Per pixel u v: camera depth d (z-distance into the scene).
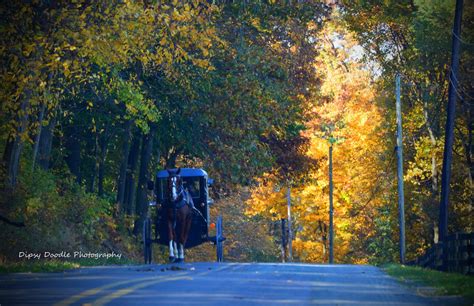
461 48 108.19
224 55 107.25
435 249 80.69
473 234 61.06
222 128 114.25
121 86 87.88
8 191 77.44
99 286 39.12
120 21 70.69
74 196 96.62
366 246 190.38
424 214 132.38
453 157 127.75
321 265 73.81
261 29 110.12
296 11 110.12
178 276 47.25
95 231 100.12
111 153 133.50
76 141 115.31
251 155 119.00
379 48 143.38
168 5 79.94
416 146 134.88
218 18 104.50
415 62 126.94
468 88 118.94
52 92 80.31
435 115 132.38
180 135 115.88
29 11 67.88
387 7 129.38
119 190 115.50
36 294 35.06
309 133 176.12
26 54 67.81
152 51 92.75
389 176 156.75
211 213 178.50
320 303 32.41
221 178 123.44
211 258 163.88
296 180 150.75
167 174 83.88
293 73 128.00
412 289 41.47
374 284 44.75
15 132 71.94
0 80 68.62
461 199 127.31
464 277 52.22
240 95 109.44
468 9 105.69
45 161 96.88
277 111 116.31
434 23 106.06
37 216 81.25
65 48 71.38
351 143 174.12
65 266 59.72
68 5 69.88
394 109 144.62
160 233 83.38
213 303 31.30
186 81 102.38
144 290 36.78
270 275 49.44
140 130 118.06
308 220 190.75
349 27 142.00
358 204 181.88
